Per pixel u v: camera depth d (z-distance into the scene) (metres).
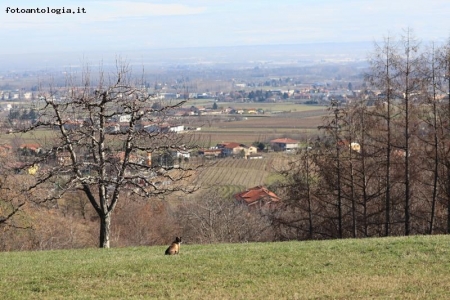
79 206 81.19
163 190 38.59
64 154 38.12
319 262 26.70
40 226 60.69
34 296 21.88
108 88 37.06
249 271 25.23
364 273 24.52
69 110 37.25
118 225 77.69
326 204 59.03
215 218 73.25
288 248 30.56
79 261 29.06
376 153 54.28
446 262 26.00
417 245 29.39
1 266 28.20
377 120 54.59
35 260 30.53
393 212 59.00
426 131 52.88
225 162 127.38
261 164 124.19
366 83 54.62
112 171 38.41
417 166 53.75
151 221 78.31
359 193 58.59
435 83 51.69
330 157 56.38
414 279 23.14
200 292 21.95
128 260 28.19
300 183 58.69
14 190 47.00
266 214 73.19
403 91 52.12
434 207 52.75
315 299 20.69
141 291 22.38
